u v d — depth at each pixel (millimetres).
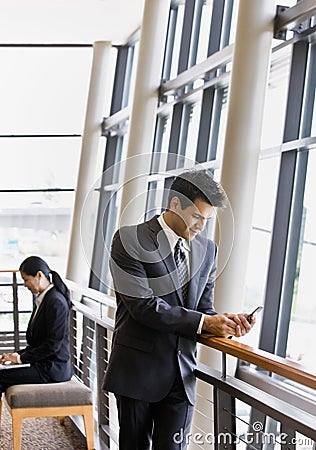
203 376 2602
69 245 8789
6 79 9172
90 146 8852
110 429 4352
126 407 2604
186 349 2600
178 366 2570
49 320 4246
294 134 4328
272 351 4332
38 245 9227
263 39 4434
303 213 4273
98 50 8891
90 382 5312
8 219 9188
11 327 8641
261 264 4656
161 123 7176
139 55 6836
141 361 2553
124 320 2619
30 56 9203
